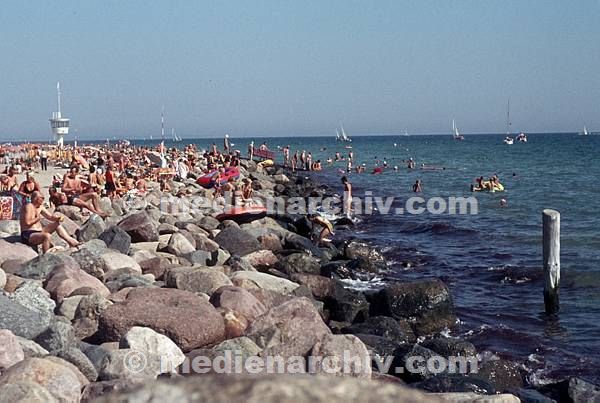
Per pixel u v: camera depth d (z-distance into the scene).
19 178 32.50
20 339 7.62
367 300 13.73
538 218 30.08
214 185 32.50
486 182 43.00
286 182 45.91
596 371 10.76
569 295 15.87
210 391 1.79
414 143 181.12
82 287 10.27
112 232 14.88
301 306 9.00
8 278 10.55
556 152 105.94
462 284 17.22
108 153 49.00
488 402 7.04
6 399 5.77
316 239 22.77
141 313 8.80
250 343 8.23
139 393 1.84
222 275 11.86
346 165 73.25
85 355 7.60
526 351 11.79
